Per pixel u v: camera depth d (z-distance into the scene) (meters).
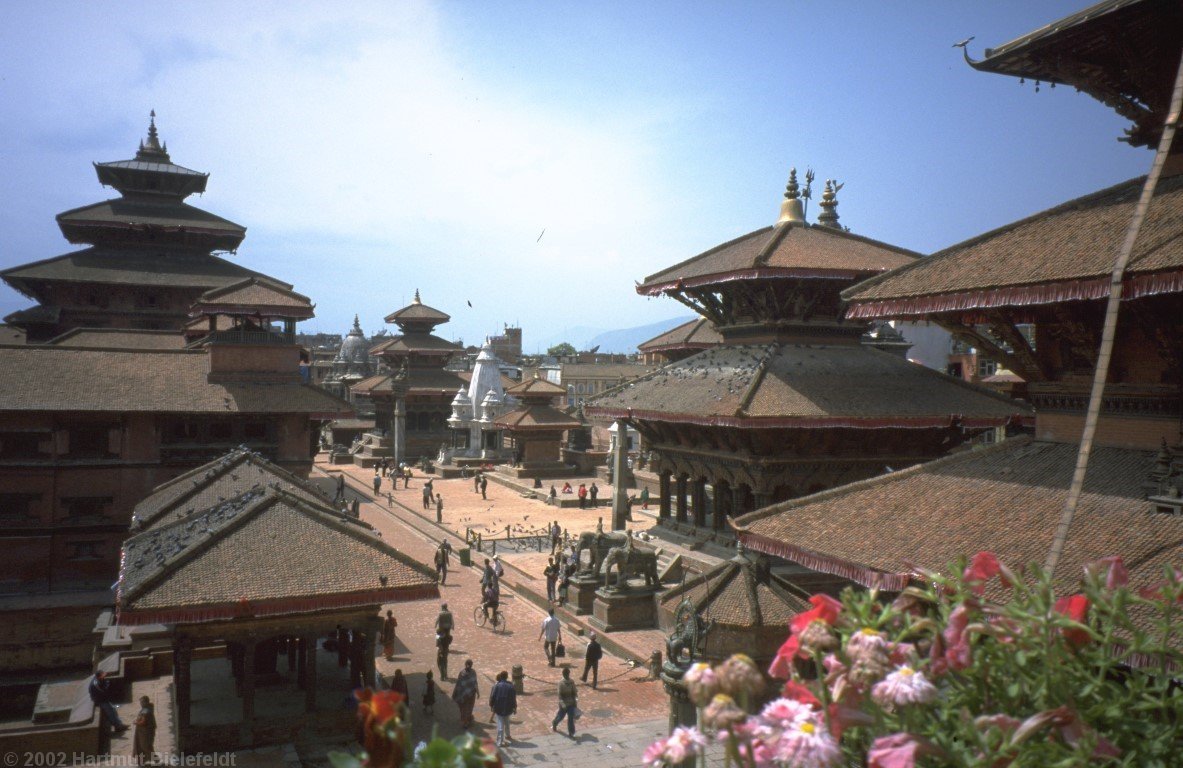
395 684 28.31
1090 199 20.08
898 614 5.99
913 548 17.53
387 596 25.45
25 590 47.34
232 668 30.25
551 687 31.88
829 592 38.16
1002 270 18.41
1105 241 16.81
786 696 5.61
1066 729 5.08
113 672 30.75
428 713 28.97
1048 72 20.17
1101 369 8.05
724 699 4.89
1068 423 19.78
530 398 94.94
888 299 20.70
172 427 52.22
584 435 106.75
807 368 41.19
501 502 79.44
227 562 25.05
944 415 37.00
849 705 5.27
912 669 5.30
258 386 54.81
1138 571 13.52
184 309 86.94
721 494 43.31
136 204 88.88
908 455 40.81
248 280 58.22
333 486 88.62
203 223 88.00
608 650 36.88
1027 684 5.71
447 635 32.94
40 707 31.77
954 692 5.87
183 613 23.25
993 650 5.85
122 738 26.11
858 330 44.62
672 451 47.62
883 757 4.79
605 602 38.44
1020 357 20.56
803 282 42.53
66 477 48.81
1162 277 14.25
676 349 82.88
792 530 20.56
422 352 120.31
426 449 116.19
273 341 55.66
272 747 24.98
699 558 41.84
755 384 38.88
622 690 31.59
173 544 26.70
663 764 5.05
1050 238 18.84
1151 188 8.59
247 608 23.97
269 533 26.45
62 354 52.56
